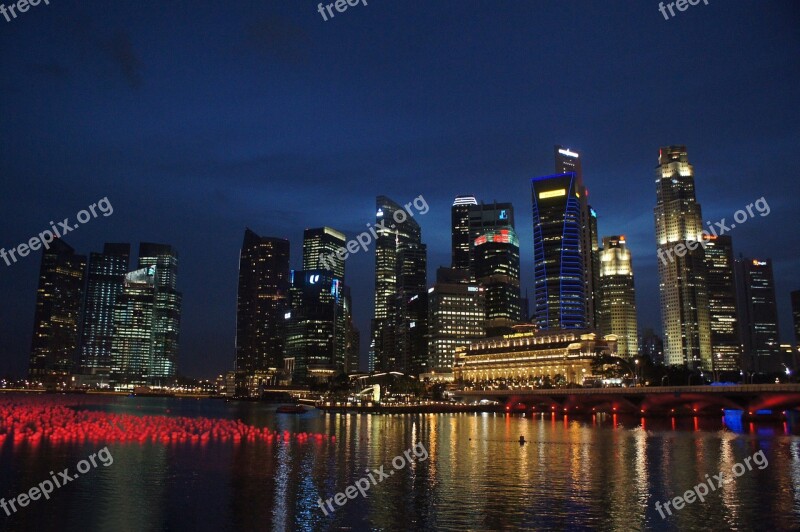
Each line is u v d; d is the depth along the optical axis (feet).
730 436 504.02
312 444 435.53
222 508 224.12
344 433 555.69
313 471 305.73
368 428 634.84
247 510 221.66
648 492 252.62
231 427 524.93
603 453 380.78
